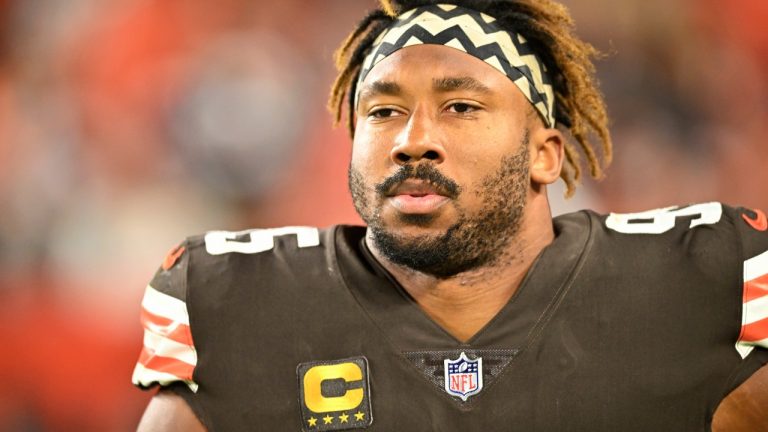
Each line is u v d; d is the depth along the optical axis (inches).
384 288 212.7
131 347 506.6
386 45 212.8
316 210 539.2
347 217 540.1
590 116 237.6
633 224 221.0
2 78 562.6
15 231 517.3
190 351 212.5
